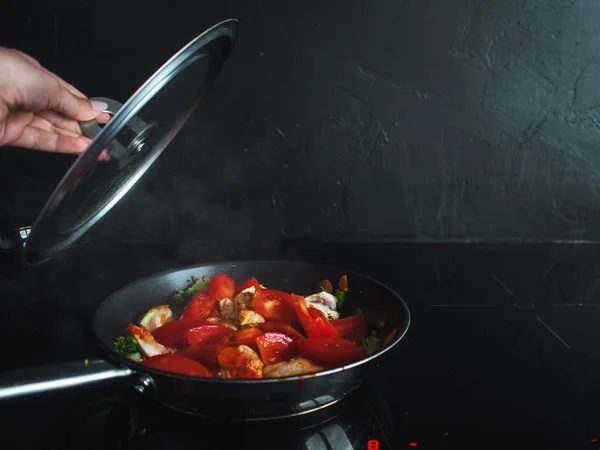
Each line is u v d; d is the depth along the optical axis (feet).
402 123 4.22
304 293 3.16
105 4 3.83
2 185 4.00
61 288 3.38
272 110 4.14
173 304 2.98
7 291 3.31
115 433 2.03
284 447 1.96
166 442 1.99
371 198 4.36
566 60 4.13
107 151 2.12
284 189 4.30
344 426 2.09
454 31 4.06
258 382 1.88
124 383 2.02
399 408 2.21
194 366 2.22
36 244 2.32
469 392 2.33
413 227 4.42
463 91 4.18
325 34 4.02
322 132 4.21
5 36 3.82
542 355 2.67
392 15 4.01
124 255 3.96
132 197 4.20
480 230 4.44
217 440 2.00
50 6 3.79
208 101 4.07
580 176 4.37
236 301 2.85
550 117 4.25
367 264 3.89
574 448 1.97
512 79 4.16
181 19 3.90
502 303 3.28
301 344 2.45
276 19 3.97
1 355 2.59
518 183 4.38
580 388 2.38
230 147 4.18
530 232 4.46
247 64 4.04
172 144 4.12
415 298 3.32
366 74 4.11
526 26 4.06
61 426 2.06
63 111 2.38
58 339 2.76
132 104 1.94
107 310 2.58
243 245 4.24
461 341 2.79
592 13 4.03
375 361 2.07
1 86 2.22
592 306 3.25
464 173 4.35
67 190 2.06
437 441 2.00
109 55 3.92
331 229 4.40
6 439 1.98
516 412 2.19
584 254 4.22
